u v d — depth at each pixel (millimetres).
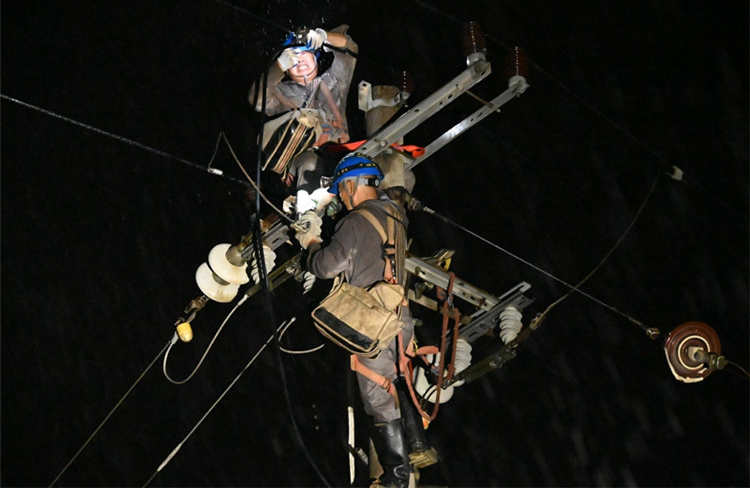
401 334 8367
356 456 8859
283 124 9383
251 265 10031
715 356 9195
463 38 9094
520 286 10109
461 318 10219
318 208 9047
